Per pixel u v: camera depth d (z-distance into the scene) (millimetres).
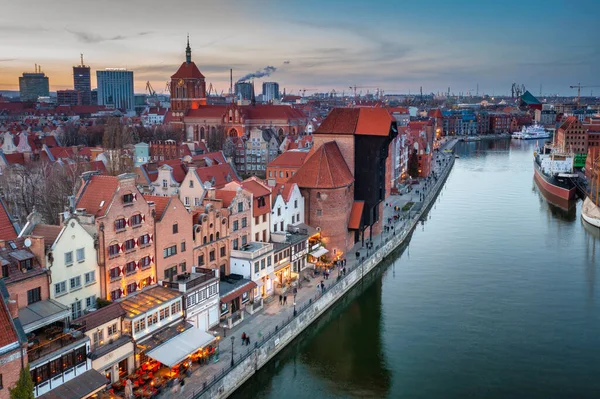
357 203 134250
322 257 122688
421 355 87938
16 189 141750
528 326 97938
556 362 85375
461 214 188875
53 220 128250
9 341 52312
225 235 97000
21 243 66062
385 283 120188
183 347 71812
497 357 86938
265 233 110750
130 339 68938
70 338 61062
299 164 170750
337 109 139750
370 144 134375
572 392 77250
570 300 109562
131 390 63844
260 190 109812
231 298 89062
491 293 113438
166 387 67812
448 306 107000
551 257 138250
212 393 68438
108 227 73312
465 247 147750
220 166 140250
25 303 62906
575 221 178625
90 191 76938
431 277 123688
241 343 81188
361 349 90188
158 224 81875
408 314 103625
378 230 148625
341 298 110188
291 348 89125
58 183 139000
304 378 81438
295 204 121562
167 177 138625
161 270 83250
